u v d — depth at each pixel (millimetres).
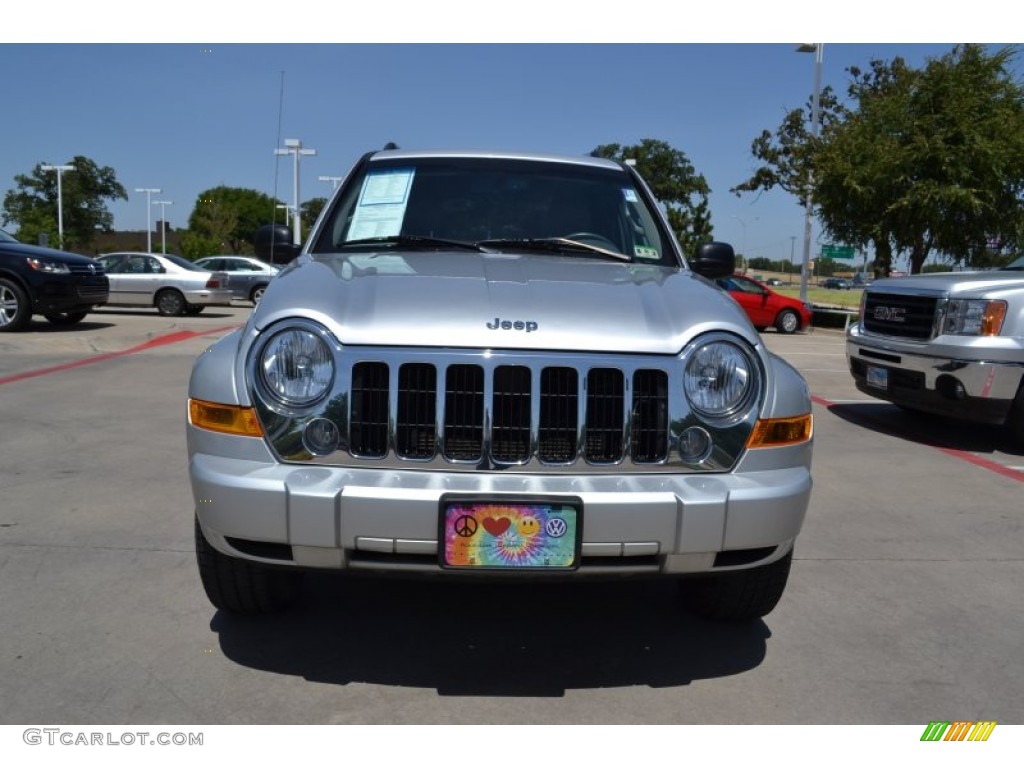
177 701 2709
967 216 20047
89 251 68125
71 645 3033
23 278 12227
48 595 3436
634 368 2646
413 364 2609
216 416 2668
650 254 3795
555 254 3654
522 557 2514
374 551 2527
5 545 3963
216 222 51969
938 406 6852
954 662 3141
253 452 2623
